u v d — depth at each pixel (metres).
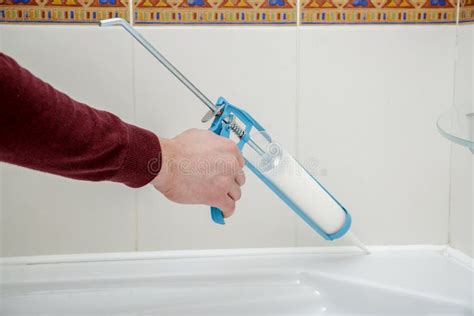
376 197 0.81
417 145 0.80
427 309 0.67
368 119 0.79
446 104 0.79
